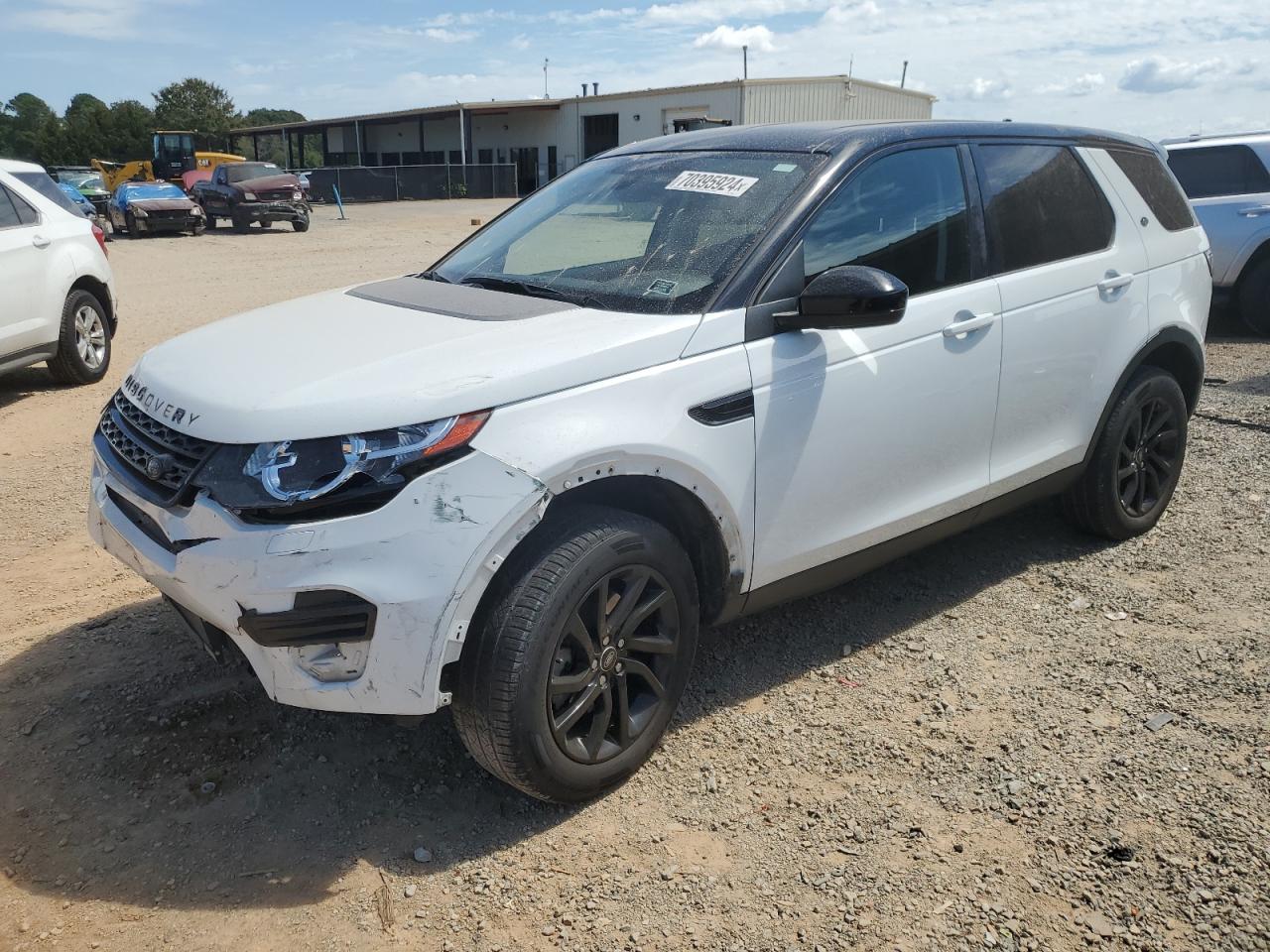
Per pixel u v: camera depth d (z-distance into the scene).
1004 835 2.77
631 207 3.64
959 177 3.78
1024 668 3.64
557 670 2.75
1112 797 2.90
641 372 2.85
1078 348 4.10
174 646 3.83
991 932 2.43
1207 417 6.73
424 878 2.65
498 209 36.81
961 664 3.68
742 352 3.05
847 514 3.42
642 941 2.43
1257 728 3.21
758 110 36.53
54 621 4.05
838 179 3.38
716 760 3.14
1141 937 2.41
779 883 2.61
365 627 2.48
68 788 3.01
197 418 2.66
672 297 3.12
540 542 2.70
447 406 2.55
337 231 26.77
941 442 3.65
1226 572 4.36
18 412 7.43
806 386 3.18
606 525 2.78
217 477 2.57
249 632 2.52
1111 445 4.41
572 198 3.95
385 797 2.97
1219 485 5.45
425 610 2.47
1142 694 3.44
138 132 91.38
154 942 2.45
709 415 2.96
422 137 51.66
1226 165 9.28
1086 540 4.75
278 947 2.43
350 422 2.51
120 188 25.91
